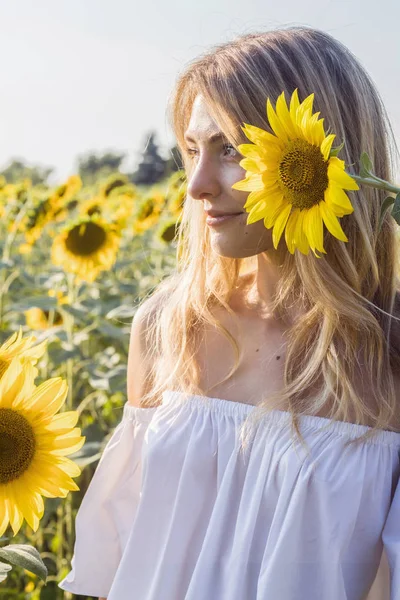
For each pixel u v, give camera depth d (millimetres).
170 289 2279
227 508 1897
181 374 2066
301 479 1820
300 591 1803
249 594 1848
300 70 1853
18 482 1678
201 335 2098
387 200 1294
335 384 1895
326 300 1892
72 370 4512
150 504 2002
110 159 16891
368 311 1897
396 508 1834
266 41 1879
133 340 2270
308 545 1818
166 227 5879
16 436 1660
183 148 2148
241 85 1801
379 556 1864
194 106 1889
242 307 2080
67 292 5258
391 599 1766
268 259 2027
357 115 1914
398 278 2068
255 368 2020
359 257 1933
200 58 1908
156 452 2004
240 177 1819
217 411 1988
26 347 1717
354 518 1816
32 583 3795
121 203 7484
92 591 2211
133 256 6957
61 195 7586
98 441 3904
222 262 2100
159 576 1942
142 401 2232
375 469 1849
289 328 2023
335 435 1862
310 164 1439
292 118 1451
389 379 1900
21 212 6043
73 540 3861
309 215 1445
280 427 1884
